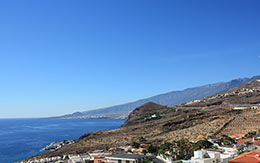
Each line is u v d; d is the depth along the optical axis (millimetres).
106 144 164625
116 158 85562
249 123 154250
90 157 103750
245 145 92125
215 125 163000
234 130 145125
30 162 124812
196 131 159375
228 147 91688
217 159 72688
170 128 193500
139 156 86375
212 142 105500
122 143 159750
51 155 148625
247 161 63156
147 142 150375
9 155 187000
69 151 155000
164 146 103375
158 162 83062
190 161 74812
